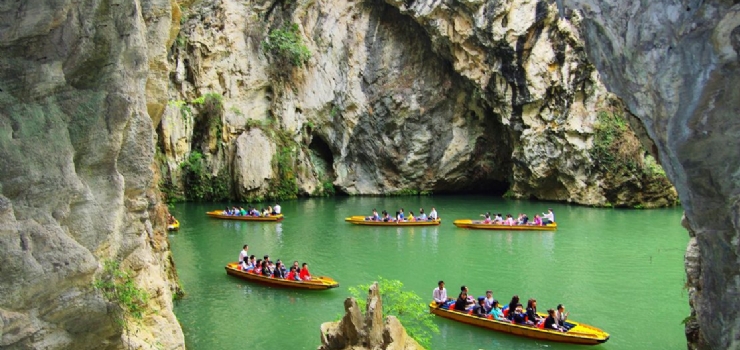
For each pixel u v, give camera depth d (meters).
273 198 38.62
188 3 15.35
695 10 7.49
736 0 7.12
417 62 42.03
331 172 43.47
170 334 10.16
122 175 9.13
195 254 22.38
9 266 7.08
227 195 37.59
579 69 34.66
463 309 14.91
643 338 13.91
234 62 39.12
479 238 25.19
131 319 9.27
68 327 7.84
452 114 42.06
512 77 36.28
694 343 10.41
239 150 37.41
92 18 8.25
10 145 7.43
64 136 7.98
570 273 19.48
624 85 9.29
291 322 14.89
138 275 9.79
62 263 7.53
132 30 8.83
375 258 21.64
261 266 18.89
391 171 43.19
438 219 28.73
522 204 36.56
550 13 34.53
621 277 18.97
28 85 7.73
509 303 15.41
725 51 7.33
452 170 42.38
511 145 40.09
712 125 7.75
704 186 8.12
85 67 8.36
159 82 11.28
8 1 7.43
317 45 41.34
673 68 7.96
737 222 7.83
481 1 35.56
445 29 37.50
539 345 13.37
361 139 42.97
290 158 39.47
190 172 37.28
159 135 35.91
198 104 37.47
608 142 34.53
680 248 22.98
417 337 12.00
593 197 35.38
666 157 8.73
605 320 15.12
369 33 42.16
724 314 8.26
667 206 34.84
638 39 8.41
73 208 8.05
